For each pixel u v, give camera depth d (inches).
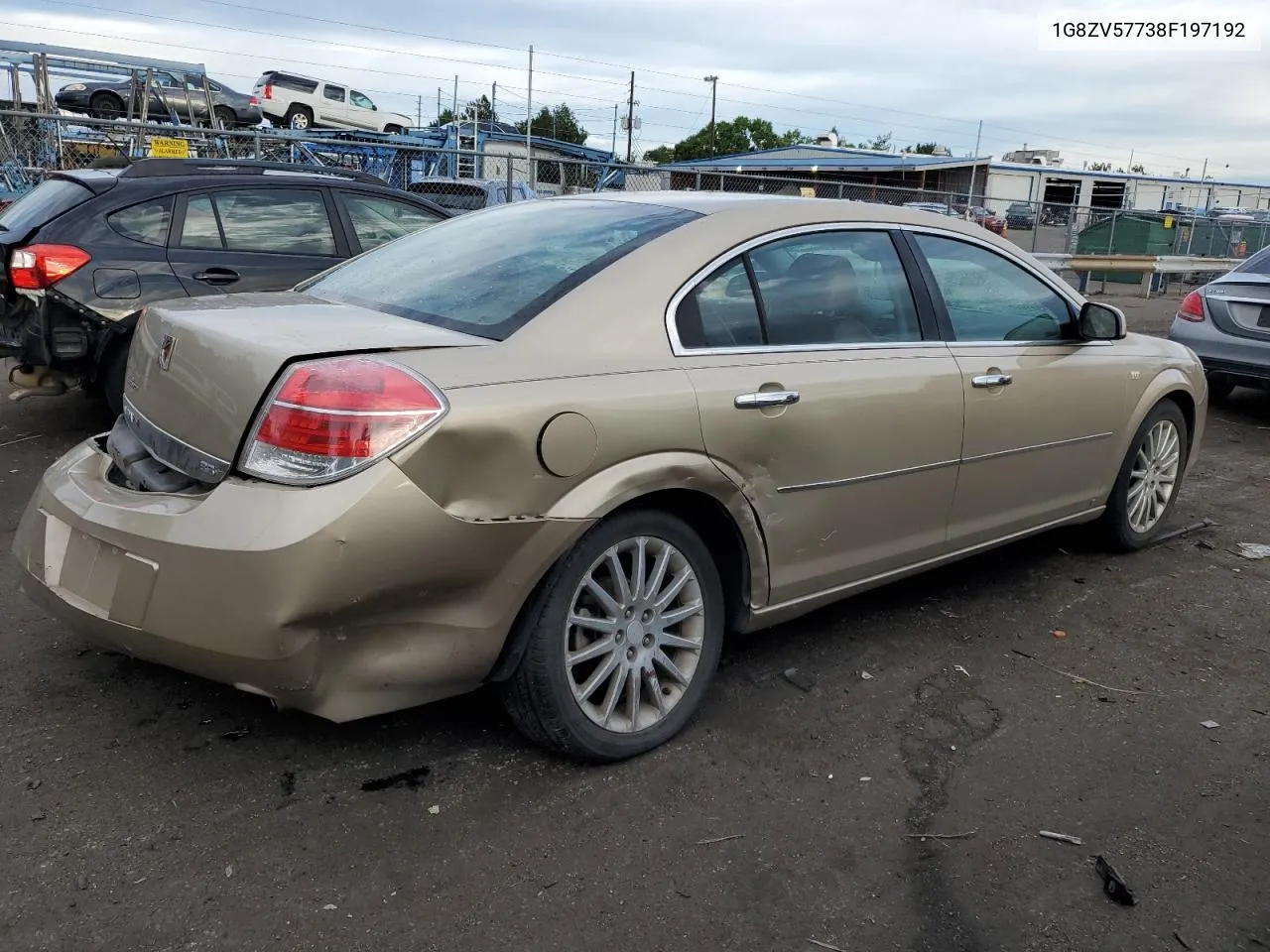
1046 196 1784.0
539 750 118.3
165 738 117.5
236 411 99.0
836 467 130.5
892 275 144.6
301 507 92.4
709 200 138.1
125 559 101.4
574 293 114.0
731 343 122.5
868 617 163.3
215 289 240.7
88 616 105.0
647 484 109.9
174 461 106.5
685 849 102.4
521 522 100.9
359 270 141.9
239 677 97.7
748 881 98.3
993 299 158.9
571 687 109.9
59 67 633.6
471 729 122.3
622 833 104.3
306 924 89.6
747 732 125.3
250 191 251.0
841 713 131.3
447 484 96.2
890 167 1711.4
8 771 109.6
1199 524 218.2
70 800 105.0
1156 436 194.1
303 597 92.1
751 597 127.0
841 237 139.7
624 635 114.7
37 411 273.4
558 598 106.7
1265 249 333.7
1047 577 183.8
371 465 93.1
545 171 622.5
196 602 96.0
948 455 145.6
